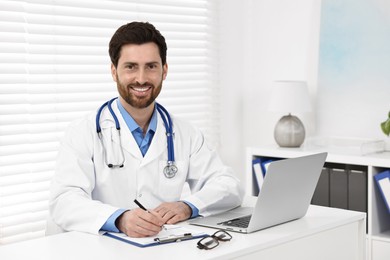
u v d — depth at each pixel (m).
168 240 1.88
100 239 1.93
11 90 3.25
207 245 1.82
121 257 1.73
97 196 2.31
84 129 2.29
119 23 3.66
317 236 2.08
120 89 2.24
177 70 3.98
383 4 3.59
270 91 4.20
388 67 3.59
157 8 3.84
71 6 3.43
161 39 2.24
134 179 2.30
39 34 3.34
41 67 3.35
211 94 4.19
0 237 3.28
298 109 3.65
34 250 1.81
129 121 2.32
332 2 3.79
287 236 1.95
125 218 1.96
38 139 3.36
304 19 3.99
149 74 2.21
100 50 3.59
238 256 1.80
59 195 2.16
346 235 2.22
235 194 2.34
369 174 3.29
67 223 2.08
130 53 2.18
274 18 4.15
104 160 2.29
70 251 1.80
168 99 3.98
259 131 4.29
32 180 3.35
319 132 3.92
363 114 3.71
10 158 3.28
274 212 2.03
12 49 3.24
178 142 2.43
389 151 3.56
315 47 3.95
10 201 3.29
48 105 3.41
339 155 3.39
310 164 2.08
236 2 4.27
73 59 3.47
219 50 4.20
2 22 3.22
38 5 3.33
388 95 3.60
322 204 3.49
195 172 2.47
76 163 2.21
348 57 3.74
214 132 4.24
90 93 3.59
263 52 4.22
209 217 2.22
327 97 3.86
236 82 4.32
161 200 2.36
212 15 4.14
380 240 3.29
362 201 3.35
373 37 3.63
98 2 3.55
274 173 1.93
